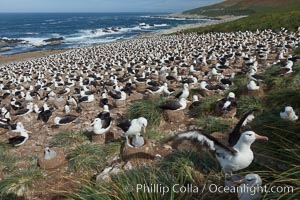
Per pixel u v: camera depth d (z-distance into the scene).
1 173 9.26
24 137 11.04
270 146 6.86
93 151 9.04
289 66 14.03
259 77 13.70
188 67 23.64
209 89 14.03
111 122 10.78
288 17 49.50
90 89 20.89
